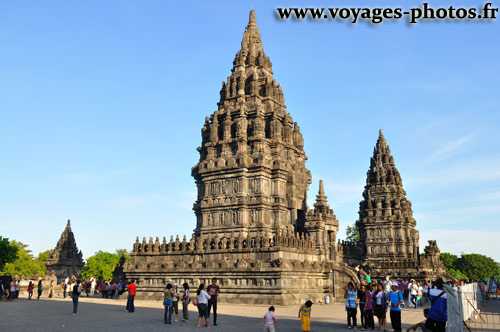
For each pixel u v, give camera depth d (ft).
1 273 459.73
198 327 99.91
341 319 119.85
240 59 257.34
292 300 169.89
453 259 629.10
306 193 247.70
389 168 374.63
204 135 250.37
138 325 103.40
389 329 98.17
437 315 74.08
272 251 176.65
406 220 357.61
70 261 341.00
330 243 233.76
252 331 93.71
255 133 236.43
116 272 274.98
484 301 205.36
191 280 191.21
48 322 108.06
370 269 295.07
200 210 236.63
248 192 225.56
